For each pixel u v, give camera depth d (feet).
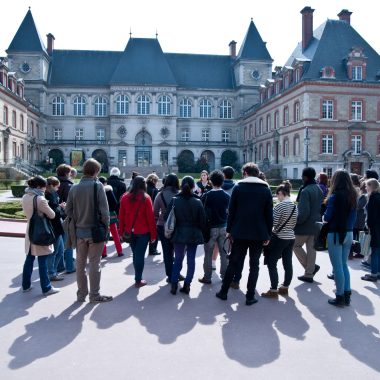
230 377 17.42
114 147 236.63
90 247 26.99
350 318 24.50
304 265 32.83
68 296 28.55
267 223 26.61
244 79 247.91
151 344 20.67
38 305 26.58
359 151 159.43
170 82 240.53
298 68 163.32
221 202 31.58
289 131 172.86
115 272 35.27
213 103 256.52
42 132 234.79
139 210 30.32
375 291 30.12
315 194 31.71
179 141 246.47
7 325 23.13
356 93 159.02
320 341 21.17
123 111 238.07
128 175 211.41
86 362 18.74
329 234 26.84
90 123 244.42
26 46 230.89
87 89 244.01
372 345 20.74
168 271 32.01
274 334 22.03
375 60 167.94
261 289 30.73
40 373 17.70
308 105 156.15
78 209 26.86
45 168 217.77
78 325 23.17
